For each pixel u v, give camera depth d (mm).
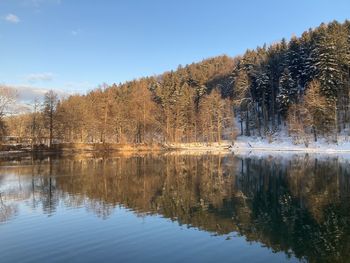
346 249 16344
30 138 93000
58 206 25391
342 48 88938
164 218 21906
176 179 38656
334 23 110312
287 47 130375
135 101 104500
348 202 25719
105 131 98500
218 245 16922
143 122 101688
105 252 16078
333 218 21531
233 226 20156
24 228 19953
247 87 112812
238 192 30547
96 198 28141
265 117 108062
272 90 113375
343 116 90375
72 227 20047
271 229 19422
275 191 30734
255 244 17062
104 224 20609
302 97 99312
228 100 113250
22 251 16312
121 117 100500
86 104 102625
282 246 16750
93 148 89750
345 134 85625
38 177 40312
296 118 92375
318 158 61406
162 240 17703
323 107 81312
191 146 103312
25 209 24531
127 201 26953
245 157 69500
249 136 109312
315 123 83875
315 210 23594
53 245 17062
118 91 147750
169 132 106562
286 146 91625
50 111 87500
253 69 118062
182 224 20516
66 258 15398
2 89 75375
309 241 17453
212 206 25125
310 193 29422
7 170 47281
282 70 116000
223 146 102500
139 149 96938
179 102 116688
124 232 19016
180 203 26141
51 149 83062
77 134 100750
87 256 15609
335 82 85250
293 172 42781
